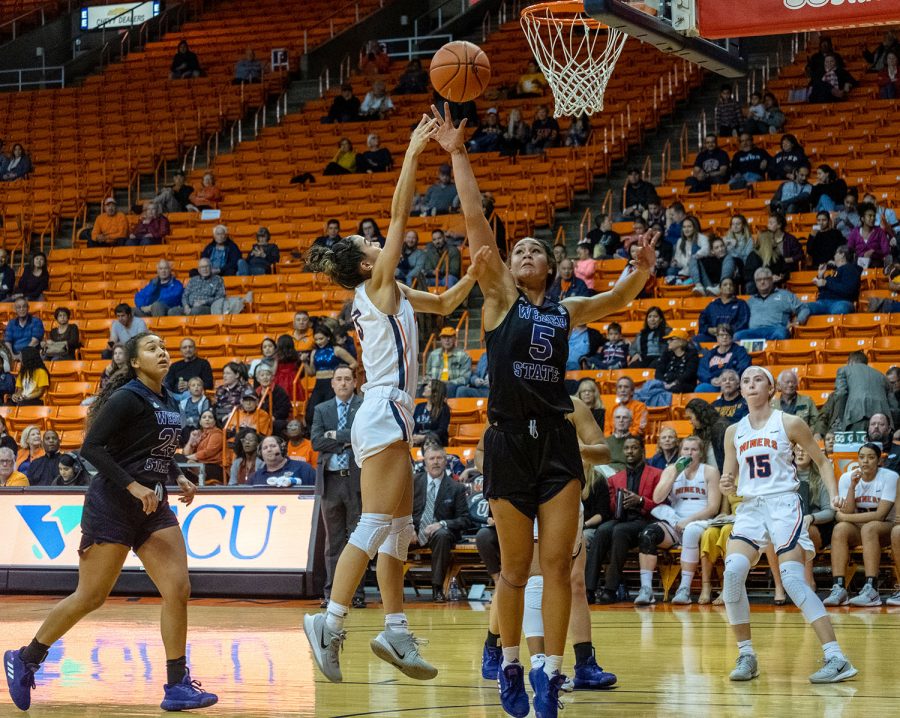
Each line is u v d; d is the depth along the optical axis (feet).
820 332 47.65
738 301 48.19
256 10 97.91
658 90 72.59
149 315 58.90
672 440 37.86
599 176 66.23
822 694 19.16
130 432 18.24
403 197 18.79
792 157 59.11
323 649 18.28
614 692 19.53
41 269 63.41
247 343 55.57
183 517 38.45
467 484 39.93
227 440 44.65
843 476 35.96
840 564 34.96
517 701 16.12
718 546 35.24
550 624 15.78
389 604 19.12
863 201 53.42
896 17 27.12
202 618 32.45
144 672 22.24
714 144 60.80
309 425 45.16
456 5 96.22
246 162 74.79
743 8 28.45
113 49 95.96
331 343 49.29
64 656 24.53
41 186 75.66
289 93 84.94
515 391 15.94
